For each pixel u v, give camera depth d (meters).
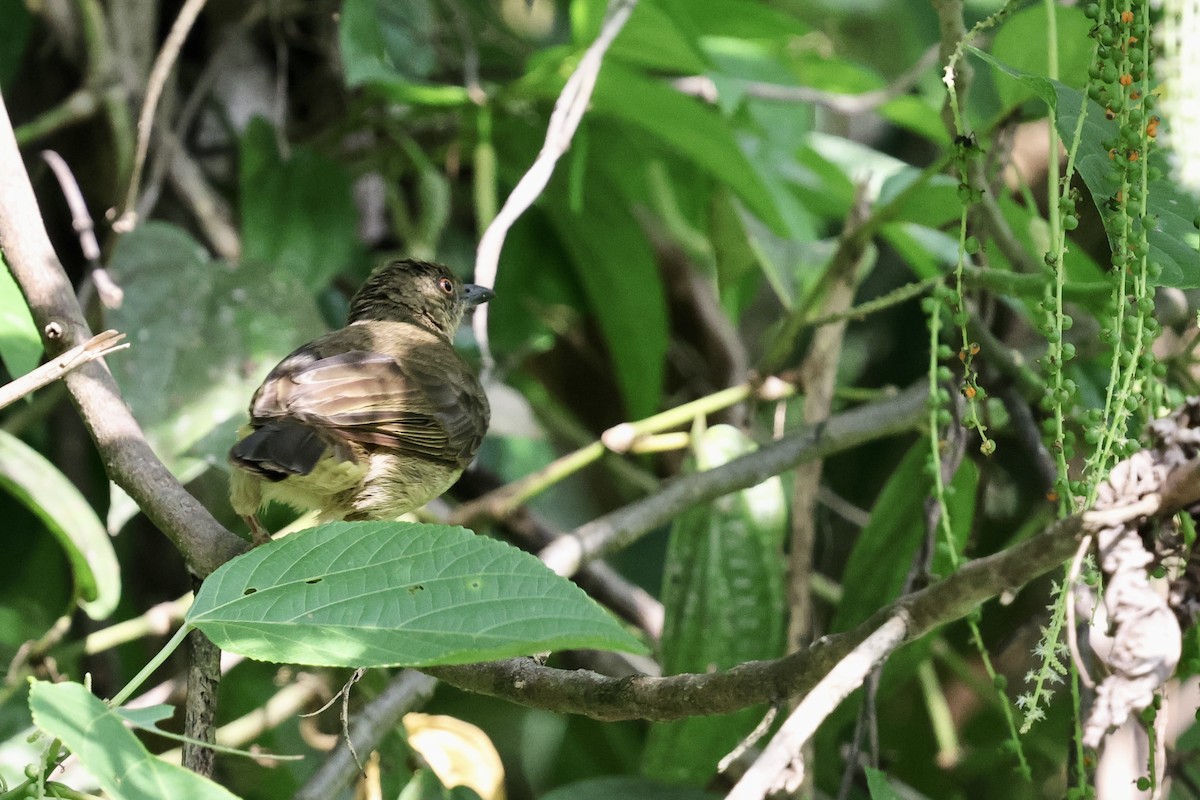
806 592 8.64
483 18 11.70
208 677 5.76
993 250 8.88
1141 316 5.02
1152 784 4.89
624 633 4.35
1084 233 9.18
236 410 8.25
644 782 8.20
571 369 12.54
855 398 9.34
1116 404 5.08
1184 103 5.01
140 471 6.44
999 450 11.02
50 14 10.95
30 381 5.36
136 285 8.50
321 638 4.50
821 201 11.05
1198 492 4.29
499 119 10.54
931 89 11.97
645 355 11.38
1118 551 4.39
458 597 4.60
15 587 10.65
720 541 8.58
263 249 9.72
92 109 9.63
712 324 12.22
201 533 6.25
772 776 4.05
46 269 6.75
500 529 10.29
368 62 8.94
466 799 7.63
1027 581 4.42
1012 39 7.48
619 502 13.09
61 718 3.90
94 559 7.58
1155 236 5.20
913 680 10.96
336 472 7.30
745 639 8.45
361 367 7.89
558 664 10.41
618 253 11.26
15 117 11.02
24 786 4.27
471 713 11.77
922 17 12.84
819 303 8.94
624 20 7.92
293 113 11.45
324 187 9.96
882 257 12.23
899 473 8.52
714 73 8.74
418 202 12.13
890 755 10.09
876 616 4.59
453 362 8.76
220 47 10.59
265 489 7.62
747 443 8.99
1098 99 5.34
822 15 13.63
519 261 11.78
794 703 8.25
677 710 5.01
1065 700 10.14
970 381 5.59
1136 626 4.34
